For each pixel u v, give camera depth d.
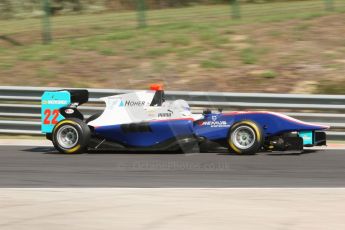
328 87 44.66
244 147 32.62
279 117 32.91
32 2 77.81
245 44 52.22
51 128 35.41
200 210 19.75
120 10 78.12
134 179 26.23
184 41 53.69
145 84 47.34
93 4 78.31
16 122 41.06
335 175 27.03
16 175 27.33
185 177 26.66
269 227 17.53
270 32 54.00
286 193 22.52
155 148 33.53
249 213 19.27
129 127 33.56
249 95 39.44
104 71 49.72
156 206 20.38
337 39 51.56
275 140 32.94
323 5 65.25
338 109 38.38
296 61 48.53
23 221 18.48
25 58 53.03
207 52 51.50
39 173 27.83
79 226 17.89
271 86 45.66
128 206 20.41
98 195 22.30
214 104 37.16
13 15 76.25
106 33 58.47
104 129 33.94
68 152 33.94
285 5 69.12
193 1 77.12
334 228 17.36
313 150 34.91
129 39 55.44
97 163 30.66
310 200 21.22
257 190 23.16
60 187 24.38
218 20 59.81
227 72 47.94
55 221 18.45
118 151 35.28
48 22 56.66
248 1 74.56
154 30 57.09
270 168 28.81
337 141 38.47
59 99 35.25
